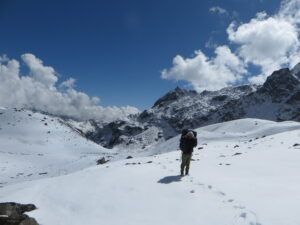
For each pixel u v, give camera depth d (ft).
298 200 30.14
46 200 41.39
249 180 42.39
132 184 43.62
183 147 48.52
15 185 67.56
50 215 35.99
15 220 32.58
